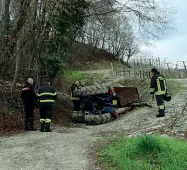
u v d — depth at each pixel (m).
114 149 7.89
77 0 19.17
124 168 6.30
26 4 15.33
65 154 7.86
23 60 17.86
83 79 32.78
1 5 17.20
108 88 15.32
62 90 24.61
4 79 16.06
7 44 15.42
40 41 17.39
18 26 15.39
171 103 15.25
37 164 7.09
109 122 14.24
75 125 14.11
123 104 16.84
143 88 23.33
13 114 13.25
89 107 15.17
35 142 9.23
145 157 6.84
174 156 6.61
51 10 16.25
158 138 7.75
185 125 9.91
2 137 10.20
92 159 7.37
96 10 20.17
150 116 13.28
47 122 11.38
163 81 12.66
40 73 17.70
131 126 11.91
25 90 11.70
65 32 19.16
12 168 6.82
